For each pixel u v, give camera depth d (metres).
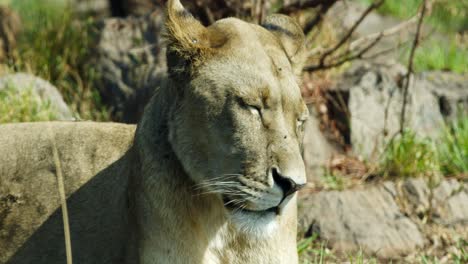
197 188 9.41
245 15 17.94
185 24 9.50
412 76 19.59
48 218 11.38
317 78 19.25
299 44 10.22
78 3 24.12
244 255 9.98
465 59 23.98
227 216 9.80
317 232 15.65
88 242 11.02
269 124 8.98
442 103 20.02
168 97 9.72
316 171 17.53
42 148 11.70
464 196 17.00
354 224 15.77
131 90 18.91
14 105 16.94
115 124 11.75
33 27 21.06
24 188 11.55
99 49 19.81
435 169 17.67
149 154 9.81
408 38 25.30
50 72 19.83
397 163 17.47
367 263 14.88
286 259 10.14
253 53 9.21
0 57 20.61
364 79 19.31
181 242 9.77
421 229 16.09
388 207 16.36
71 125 11.84
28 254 11.38
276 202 8.93
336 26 22.02
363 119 18.80
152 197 9.80
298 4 17.69
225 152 9.08
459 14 28.84
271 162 8.85
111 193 11.00
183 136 9.38
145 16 20.36
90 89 19.45
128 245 10.34
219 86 9.12
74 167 11.45
